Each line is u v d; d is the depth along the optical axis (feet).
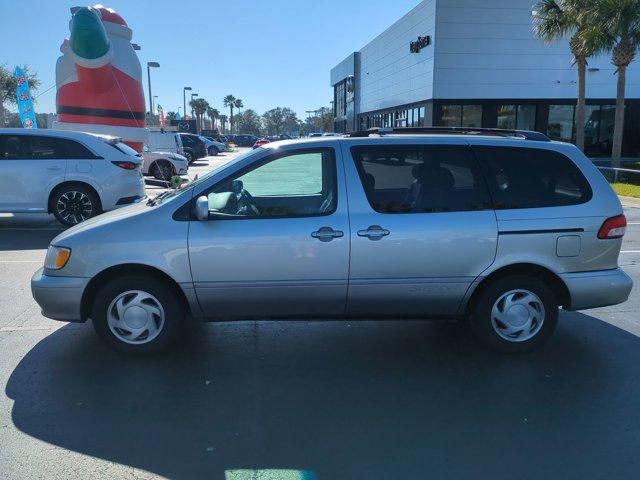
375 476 10.26
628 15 60.18
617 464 10.64
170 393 13.46
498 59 93.61
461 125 95.71
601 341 16.75
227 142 228.02
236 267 14.57
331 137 15.85
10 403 12.92
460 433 11.71
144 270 15.05
